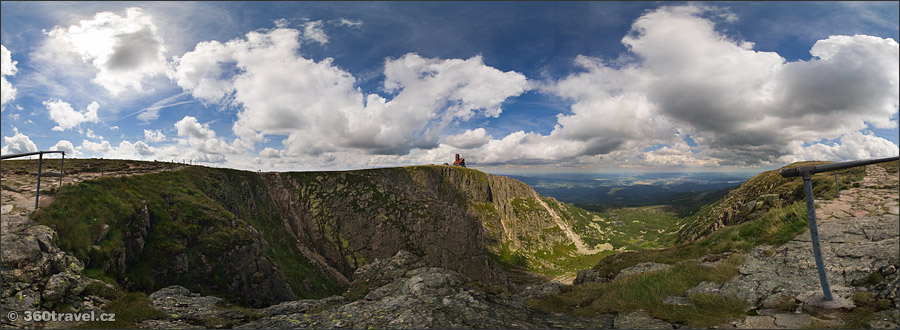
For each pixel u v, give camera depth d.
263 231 96.94
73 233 25.88
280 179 144.50
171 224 47.75
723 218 107.06
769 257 14.98
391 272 19.88
